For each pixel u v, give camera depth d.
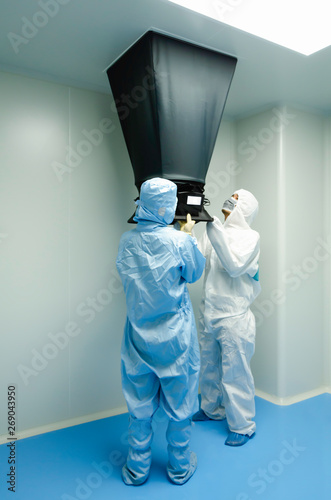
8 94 2.16
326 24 1.80
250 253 2.18
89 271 2.43
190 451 2.00
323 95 2.68
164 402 1.80
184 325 1.75
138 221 1.79
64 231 2.34
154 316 1.71
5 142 2.15
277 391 2.73
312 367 2.91
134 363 1.77
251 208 2.42
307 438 2.22
